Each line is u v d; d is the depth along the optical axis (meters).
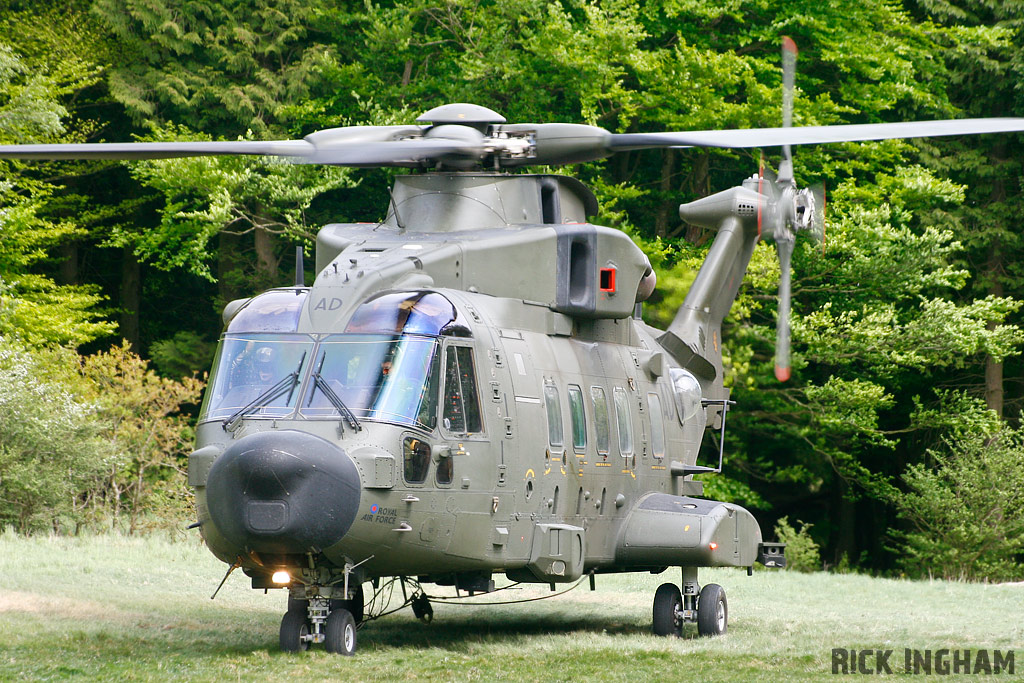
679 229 110.44
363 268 39.97
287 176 97.25
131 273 116.00
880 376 103.56
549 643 43.22
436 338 38.53
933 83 105.19
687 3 96.81
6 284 94.88
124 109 110.06
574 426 44.66
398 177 46.56
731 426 105.25
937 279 95.81
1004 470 90.94
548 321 45.16
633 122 105.44
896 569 114.75
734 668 38.12
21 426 71.62
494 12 101.56
